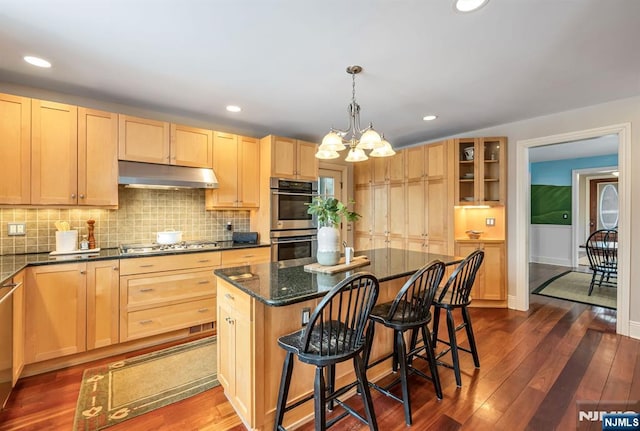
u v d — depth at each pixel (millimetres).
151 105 3117
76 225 2902
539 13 1679
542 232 6797
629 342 2801
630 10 1645
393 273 2043
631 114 2926
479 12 1671
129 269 2646
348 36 1904
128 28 1810
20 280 2109
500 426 1740
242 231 3941
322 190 4879
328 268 2059
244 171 3656
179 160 3166
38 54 2107
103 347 2555
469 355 2584
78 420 1796
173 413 1868
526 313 3613
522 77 2482
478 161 3865
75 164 2613
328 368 1820
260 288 1653
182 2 1583
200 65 2277
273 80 2529
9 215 2602
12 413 1853
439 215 4086
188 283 2951
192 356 2592
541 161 6699
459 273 2164
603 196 6680
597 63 2248
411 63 2244
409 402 1772
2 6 1594
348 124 3775
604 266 4324
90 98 2930
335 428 1737
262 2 1587
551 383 2156
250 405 1644
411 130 4062
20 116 2395
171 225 3424
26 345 2211
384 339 2301
